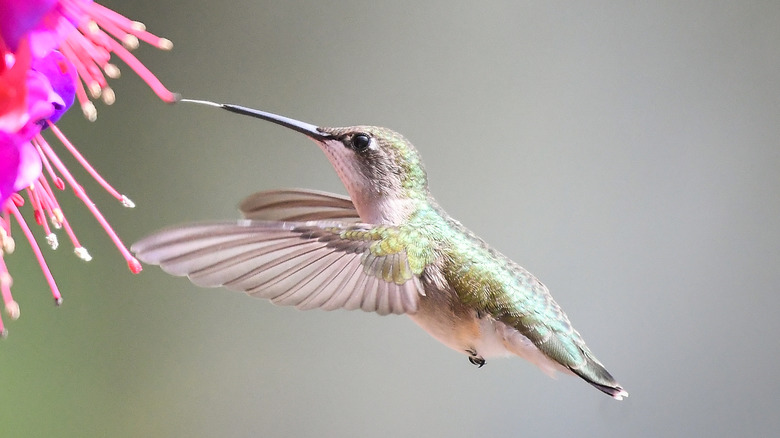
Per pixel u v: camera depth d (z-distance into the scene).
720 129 1.75
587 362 1.66
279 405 1.75
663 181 1.75
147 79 1.60
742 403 1.74
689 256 1.75
